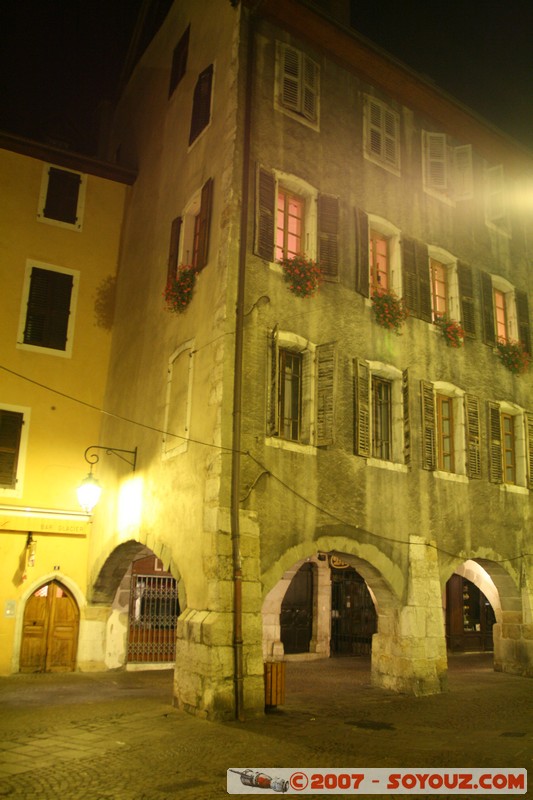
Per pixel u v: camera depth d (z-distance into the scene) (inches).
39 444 647.1
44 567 627.8
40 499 637.9
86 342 689.0
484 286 680.4
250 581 438.0
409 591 534.3
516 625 637.3
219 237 504.1
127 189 743.7
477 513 609.0
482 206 708.7
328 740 361.4
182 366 528.7
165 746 345.1
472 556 594.2
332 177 575.2
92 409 678.5
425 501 568.7
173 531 494.9
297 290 518.0
